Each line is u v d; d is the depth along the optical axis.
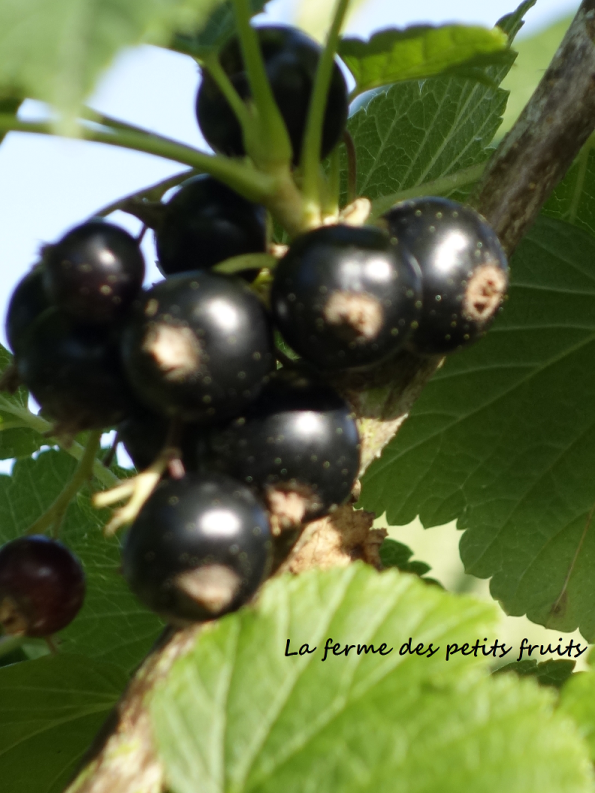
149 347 0.09
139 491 0.09
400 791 0.08
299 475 0.10
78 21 0.07
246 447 0.10
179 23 0.07
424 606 0.09
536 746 0.08
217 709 0.09
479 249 0.11
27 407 0.15
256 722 0.09
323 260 0.10
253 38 0.10
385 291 0.10
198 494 0.09
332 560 0.11
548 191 0.12
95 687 0.13
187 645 0.10
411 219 0.11
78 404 0.10
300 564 0.11
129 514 0.09
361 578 0.10
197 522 0.09
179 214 0.11
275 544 0.11
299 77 0.11
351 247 0.10
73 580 0.11
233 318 0.10
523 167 0.12
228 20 0.11
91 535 0.16
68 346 0.10
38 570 0.11
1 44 0.07
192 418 0.10
